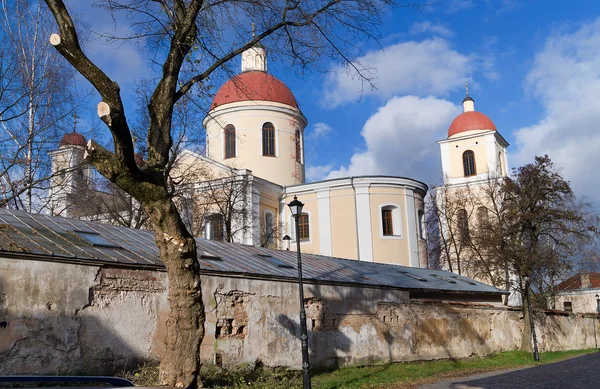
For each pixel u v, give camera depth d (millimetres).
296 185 40250
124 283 13414
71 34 8453
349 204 38906
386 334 21453
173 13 10836
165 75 10477
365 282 21250
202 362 14586
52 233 13750
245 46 11766
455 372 20844
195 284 9703
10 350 11023
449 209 45719
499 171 53562
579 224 37094
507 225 36688
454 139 56031
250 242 35688
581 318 38594
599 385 16531
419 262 39562
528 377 19203
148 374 12641
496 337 28828
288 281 17766
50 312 11781
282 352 17078
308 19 11492
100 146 9188
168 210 9539
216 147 42000
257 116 41625
